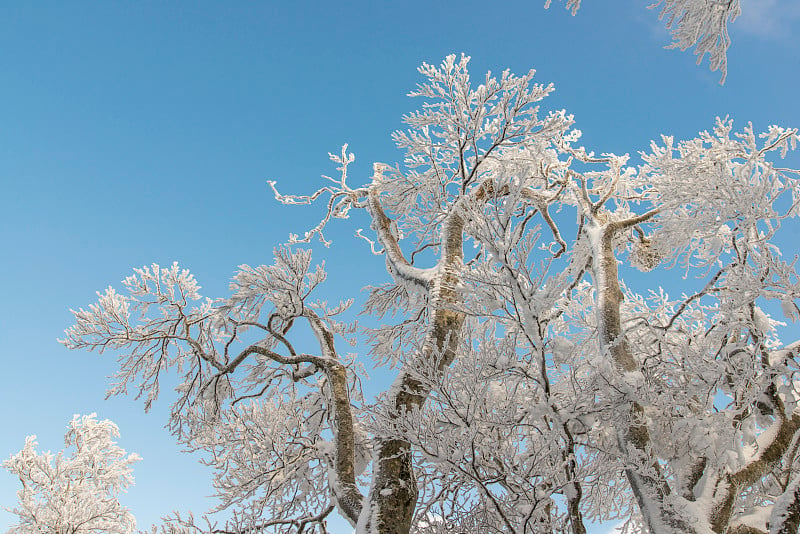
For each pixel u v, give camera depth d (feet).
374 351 27.50
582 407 15.08
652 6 14.08
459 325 19.95
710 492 16.51
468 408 13.08
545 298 12.79
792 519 14.82
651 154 22.29
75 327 23.72
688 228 20.35
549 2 13.93
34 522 30.73
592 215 25.89
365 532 16.06
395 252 26.55
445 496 18.47
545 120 23.43
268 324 25.00
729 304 17.28
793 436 18.01
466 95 23.41
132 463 34.58
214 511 22.62
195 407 24.49
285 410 24.72
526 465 14.07
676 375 17.57
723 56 13.64
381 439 17.81
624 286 25.36
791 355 18.02
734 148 20.39
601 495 18.28
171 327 25.17
